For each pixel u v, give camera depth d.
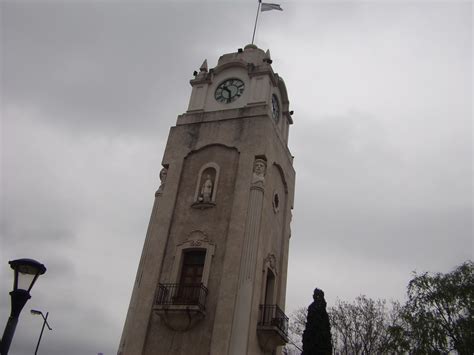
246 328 20.39
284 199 29.27
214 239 23.47
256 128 26.22
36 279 10.63
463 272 28.86
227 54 31.72
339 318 42.53
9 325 9.92
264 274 23.73
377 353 39.69
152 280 23.03
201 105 29.02
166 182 26.22
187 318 21.16
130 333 21.88
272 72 29.33
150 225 25.66
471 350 25.77
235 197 24.19
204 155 26.69
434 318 27.72
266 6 34.75
